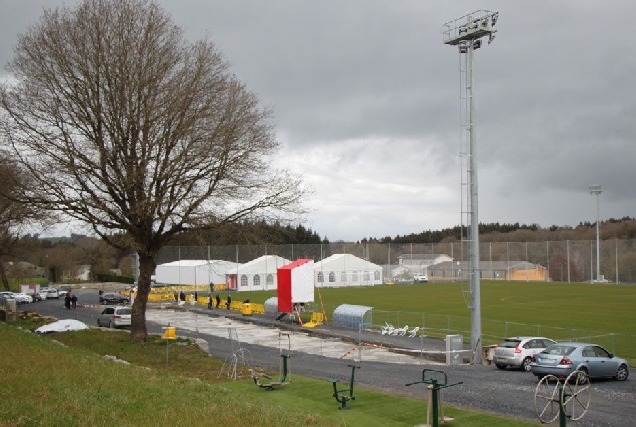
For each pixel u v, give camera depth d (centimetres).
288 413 1435
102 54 2880
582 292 7781
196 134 3014
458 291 8356
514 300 6644
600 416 1616
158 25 3005
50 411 1162
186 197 3052
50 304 6925
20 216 2995
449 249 12381
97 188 2988
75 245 11200
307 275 4972
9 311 4462
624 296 7112
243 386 2034
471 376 2414
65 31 2925
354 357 3197
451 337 3102
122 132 2919
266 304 5431
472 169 3222
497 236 16412
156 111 2956
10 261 9631
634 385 2194
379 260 11844
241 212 3192
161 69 2947
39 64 2908
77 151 2894
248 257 9412
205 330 4481
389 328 4184
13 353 1991
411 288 9131
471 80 3247
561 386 1588
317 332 4275
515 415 1625
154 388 1574
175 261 9519
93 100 2897
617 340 3759
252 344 3712
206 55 3094
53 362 1856
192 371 2422
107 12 2939
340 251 10644
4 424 1043
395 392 1948
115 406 1297
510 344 2736
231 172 3086
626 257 10044
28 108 2883
